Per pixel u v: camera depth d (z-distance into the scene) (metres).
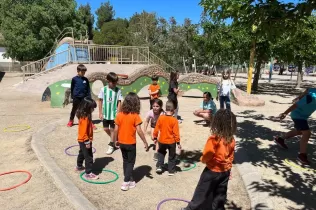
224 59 25.14
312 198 4.71
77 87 8.95
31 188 4.89
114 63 23.83
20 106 13.08
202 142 7.89
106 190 4.98
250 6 5.33
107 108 6.75
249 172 5.74
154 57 26.17
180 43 36.31
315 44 18.34
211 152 3.66
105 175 5.59
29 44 35.09
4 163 6.03
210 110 9.55
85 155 5.30
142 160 6.45
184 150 7.21
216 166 3.71
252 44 16.77
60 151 6.91
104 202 4.57
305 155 6.32
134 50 25.31
